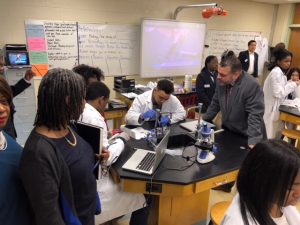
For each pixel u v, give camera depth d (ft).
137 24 15.15
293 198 2.61
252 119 6.79
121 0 14.34
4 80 3.05
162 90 8.10
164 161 5.96
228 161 6.07
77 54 13.91
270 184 2.49
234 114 7.34
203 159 5.92
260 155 2.56
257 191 2.57
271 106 11.61
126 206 5.98
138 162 5.72
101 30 14.19
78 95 3.26
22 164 2.93
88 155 3.69
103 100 6.18
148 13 15.34
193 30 16.53
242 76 6.97
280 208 2.75
